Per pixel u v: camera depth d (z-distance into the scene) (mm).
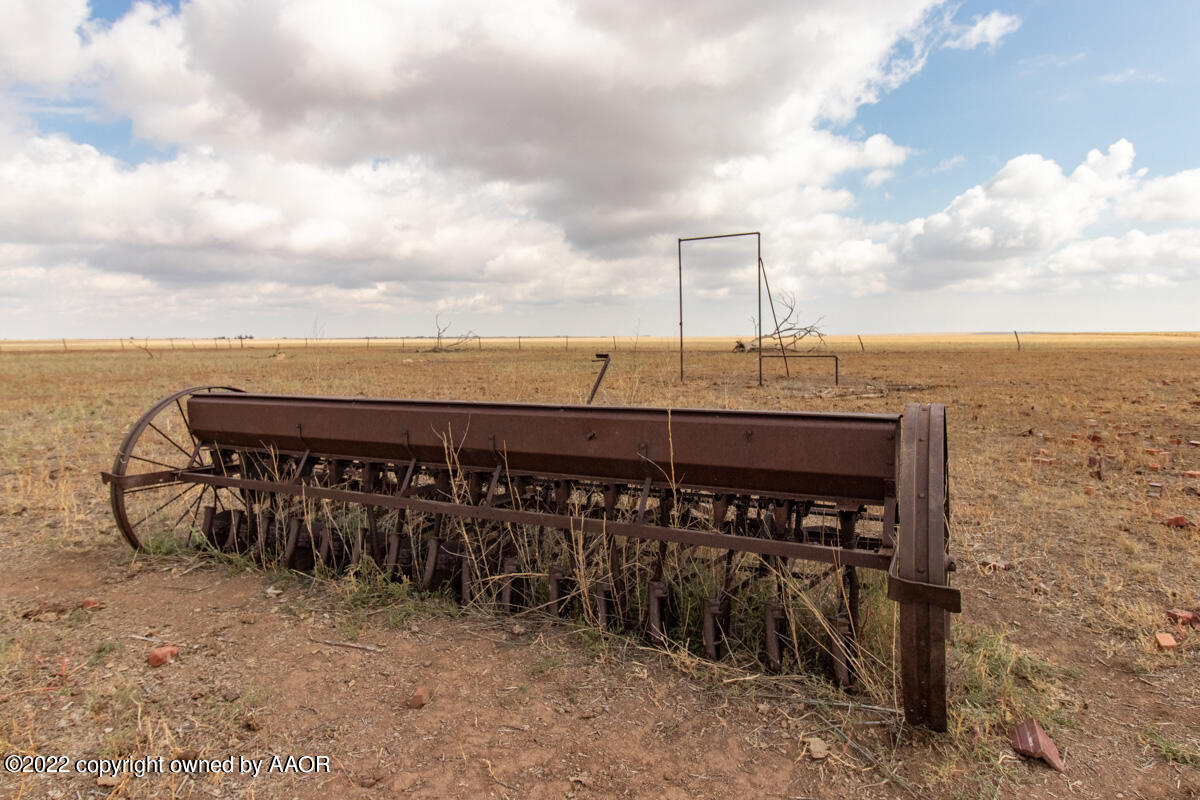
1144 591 5363
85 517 7418
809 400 18734
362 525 6039
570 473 4973
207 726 3492
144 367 39781
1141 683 4008
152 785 3043
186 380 27594
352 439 5609
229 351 80688
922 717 3398
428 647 4383
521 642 4449
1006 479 9250
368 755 3268
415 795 2986
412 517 5852
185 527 6895
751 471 4254
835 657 3855
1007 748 3332
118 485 5785
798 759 3229
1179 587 5402
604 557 4848
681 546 4844
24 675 3994
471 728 3488
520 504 5105
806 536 4531
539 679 3977
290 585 5469
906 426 3605
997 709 3645
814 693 3779
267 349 92688
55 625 4715
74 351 85500
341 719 3568
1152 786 3053
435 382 25250
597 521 4344
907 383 25766
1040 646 4500
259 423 6031
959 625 4715
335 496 5316
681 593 4641
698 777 3113
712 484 4504
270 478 6227
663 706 3693
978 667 3975
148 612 4941
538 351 71938
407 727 3494
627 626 4660
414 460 5523
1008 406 17750
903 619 3273
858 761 3223
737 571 4809
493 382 24766
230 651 4320
